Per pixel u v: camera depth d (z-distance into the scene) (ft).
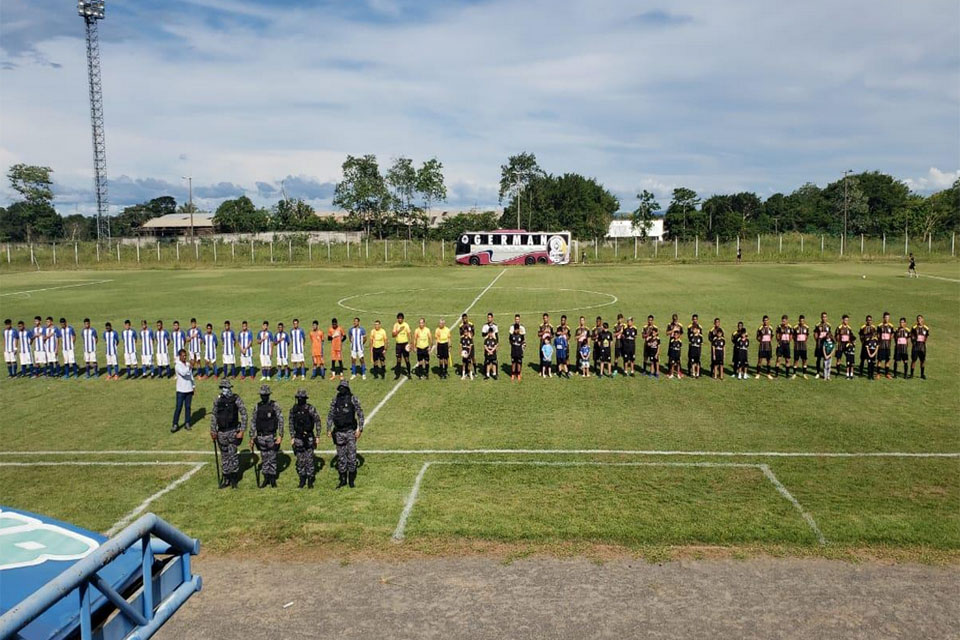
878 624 27.91
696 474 44.39
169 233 416.26
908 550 34.06
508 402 63.98
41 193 361.92
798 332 74.84
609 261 254.06
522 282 175.01
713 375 74.18
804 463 46.32
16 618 12.05
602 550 34.40
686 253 262.67
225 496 42.16
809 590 30.50
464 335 74.79
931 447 49.57
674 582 31.30
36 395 70.59
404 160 362.33
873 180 450.30
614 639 26.99
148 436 55.57
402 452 49.62
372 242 296.71
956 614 28.58
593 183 428.97
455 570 32.73
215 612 29.43
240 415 43.91
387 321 112.57
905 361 72.69
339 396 42.96
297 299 142.00
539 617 28.60
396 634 27.58
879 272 192.03
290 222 410.93
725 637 27.09
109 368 79.25
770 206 444.55
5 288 172.86
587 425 56.03
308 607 29.73
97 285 179.42
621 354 76.07
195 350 79.97
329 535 36.55
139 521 16.40
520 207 385.91
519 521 37.65
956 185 381.40
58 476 46.26
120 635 16.33
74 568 13.93
